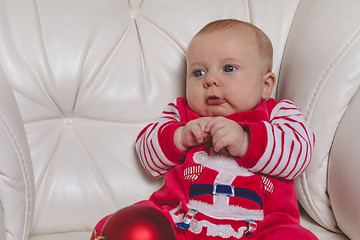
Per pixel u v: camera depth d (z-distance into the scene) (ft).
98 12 3.68
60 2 3.63
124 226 2.15
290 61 3.59
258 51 3.30
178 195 3.05
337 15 3.33
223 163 3.03
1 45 3.43
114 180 3.53
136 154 3.61
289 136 2.99
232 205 2.88
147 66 3.74
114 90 3.63
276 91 3.78
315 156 3.20
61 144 3.57
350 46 3.15
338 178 3.05
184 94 3.74
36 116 3.49
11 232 2.89
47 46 3.51
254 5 3.84
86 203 3.46
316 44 3.35
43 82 3.49
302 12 3.72
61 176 3.46
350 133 3.00
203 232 2.85
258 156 2.92
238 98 3.19
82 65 3.57
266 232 2.73
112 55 3.69
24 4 3.54
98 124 3.66
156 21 3.80
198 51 3.29
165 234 2.18
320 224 3.36
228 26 3.32
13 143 2.93
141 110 3.66
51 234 3.39
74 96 3.57
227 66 3.23
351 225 2.97
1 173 2.84
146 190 3.56
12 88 3.43
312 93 3.25
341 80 3.13
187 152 3.20
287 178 3.07
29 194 3.03
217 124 2.90
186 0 3.83
